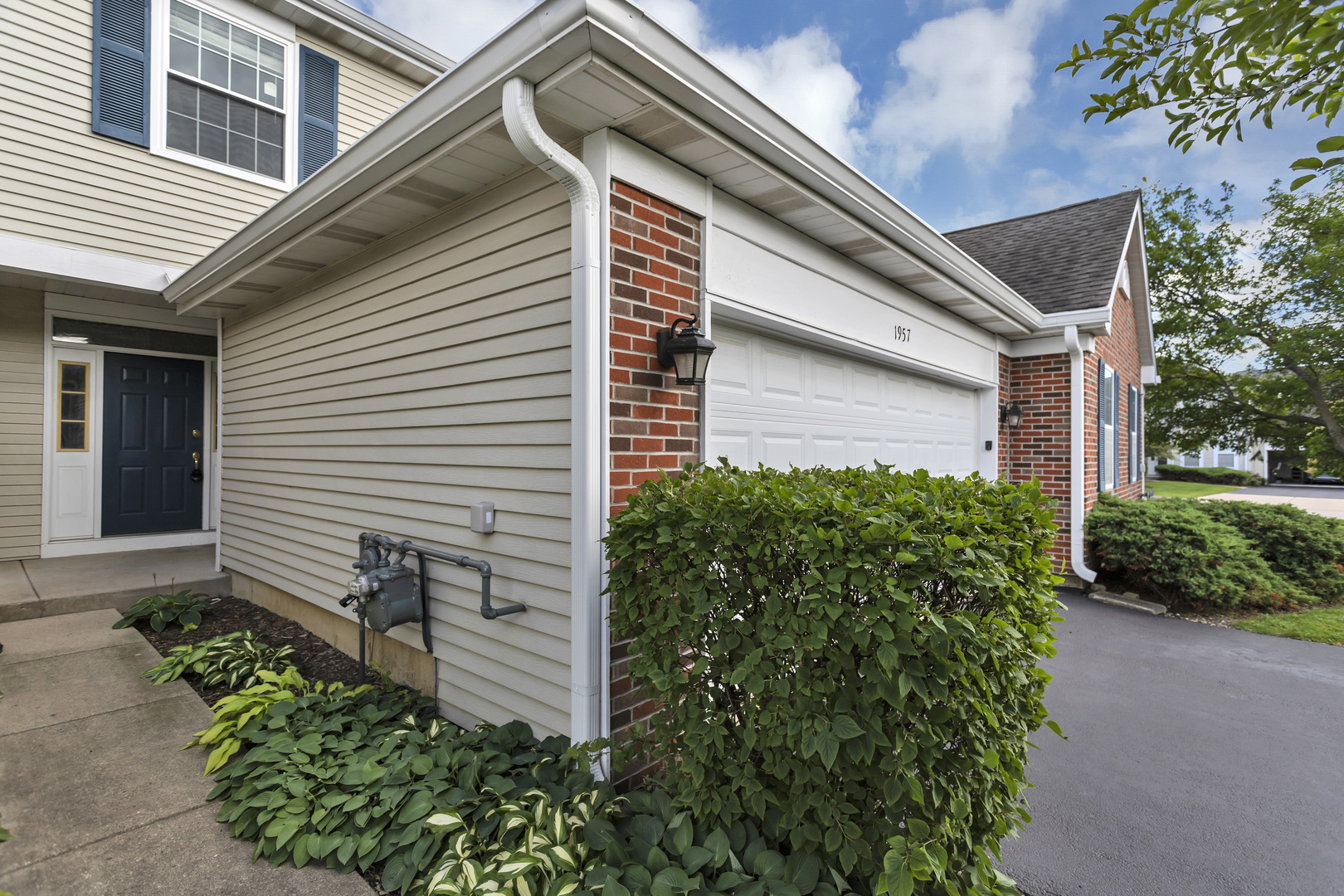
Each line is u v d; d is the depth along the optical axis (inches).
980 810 74.1
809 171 111.1
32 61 200.5
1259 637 197.0
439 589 125.8
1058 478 260.5
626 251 95.8
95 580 201.3
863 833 68.7
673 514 79.9
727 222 115.8
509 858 70.5
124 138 217.5
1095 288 264.1
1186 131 66.2
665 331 102.2
